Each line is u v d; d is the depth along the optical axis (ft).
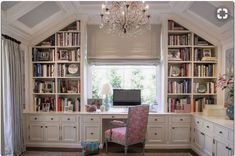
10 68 12.54
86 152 13.48
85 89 16.01
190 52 15.56
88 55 16.33
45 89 15.88
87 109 15.43
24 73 15.11
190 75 15.53
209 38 15.24
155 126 14.89
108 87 15.49
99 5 14.35
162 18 15.39
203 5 12.34
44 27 14.98
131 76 16.88
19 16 11.97
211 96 16.01
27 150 14.52
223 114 13.32
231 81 12.85
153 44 16.16
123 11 10.48
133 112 12.65
